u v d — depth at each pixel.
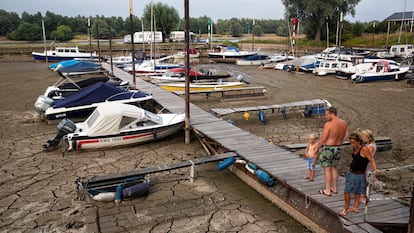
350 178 5.90
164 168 8.59
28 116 15.91
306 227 6.94
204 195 8.37
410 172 9.41
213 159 9.15
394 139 12.28
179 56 44.94
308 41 61.53
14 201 8.01
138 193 8.11
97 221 7.22
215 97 21.08
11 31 92.81
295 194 7.38
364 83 26.73
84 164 10.24
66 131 11.20
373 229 5.68
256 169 8.43
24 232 6.81
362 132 5.90
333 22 58.59
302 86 25.58
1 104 18.62
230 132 11.60
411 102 18.92
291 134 13.16
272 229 6.94
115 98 15.26
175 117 13.22
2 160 10.47
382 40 55.91
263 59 44.06
